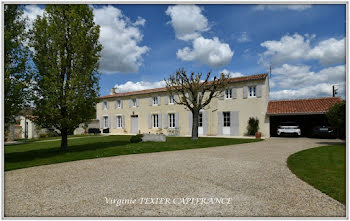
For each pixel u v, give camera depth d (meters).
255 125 15.95
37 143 15.23
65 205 3.07
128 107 22.95
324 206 2.94
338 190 3.53
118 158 7.04
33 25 8.32
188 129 18.92
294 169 5.07
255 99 16.22
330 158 6.41
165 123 20.28
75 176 4.72
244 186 3.84
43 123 8.68
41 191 3.70
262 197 3.30
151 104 21.30
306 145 10.14
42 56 8.27
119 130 23.50
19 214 2.78
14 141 19.39
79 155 7.69
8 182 4.31
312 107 15.27
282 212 2.77
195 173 4.81
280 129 15.64
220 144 10.71
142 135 13.09
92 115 9.28
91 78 9.27
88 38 9.10
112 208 2.95
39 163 6.37
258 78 16.00
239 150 8.56
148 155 7.59
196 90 14.41
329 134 14.09
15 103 6.78
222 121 17.55
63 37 8.66
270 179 4.28
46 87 7.99
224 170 5.07
